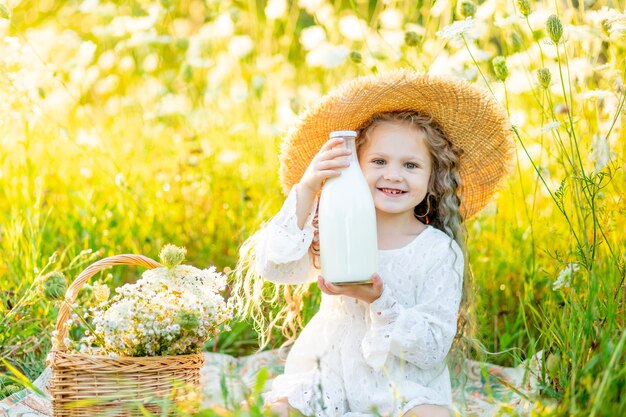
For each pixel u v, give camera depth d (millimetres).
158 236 3561
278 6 4129
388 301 2061
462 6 2871
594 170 2424
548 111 2742
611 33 2615
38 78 3213
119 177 3549
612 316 2043
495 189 2451
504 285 3035
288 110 4062
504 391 2475
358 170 2100
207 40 4742
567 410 1907
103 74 5613
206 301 2170
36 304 2844
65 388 2029
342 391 2174
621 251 2404
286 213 2172
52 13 6680
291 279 2252
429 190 2344
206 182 3902
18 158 3855
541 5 3021
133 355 2094
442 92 2266
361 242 2023
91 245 3334
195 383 2141
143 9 4797
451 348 2395
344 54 3518
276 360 2865
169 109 4305
